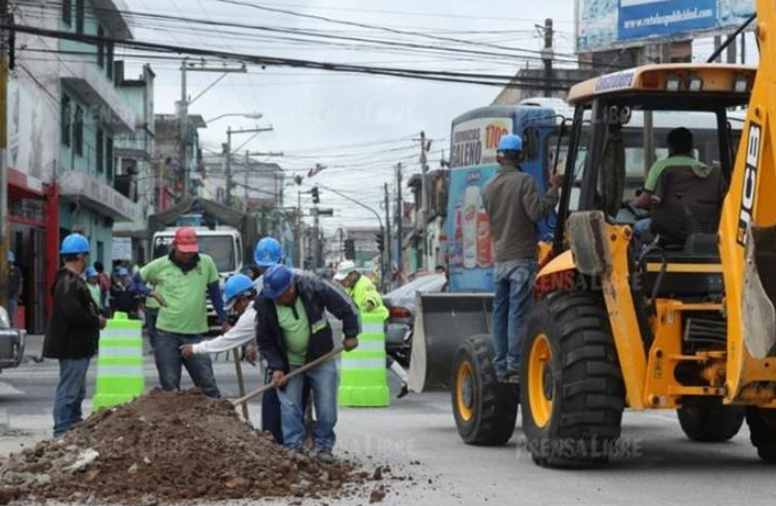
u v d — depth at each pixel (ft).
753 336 37.42
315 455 44.24
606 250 42.34
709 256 42.83
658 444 53.31
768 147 36.94
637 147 57.57
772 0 36.65
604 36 134.10
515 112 89.45
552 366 44.01
